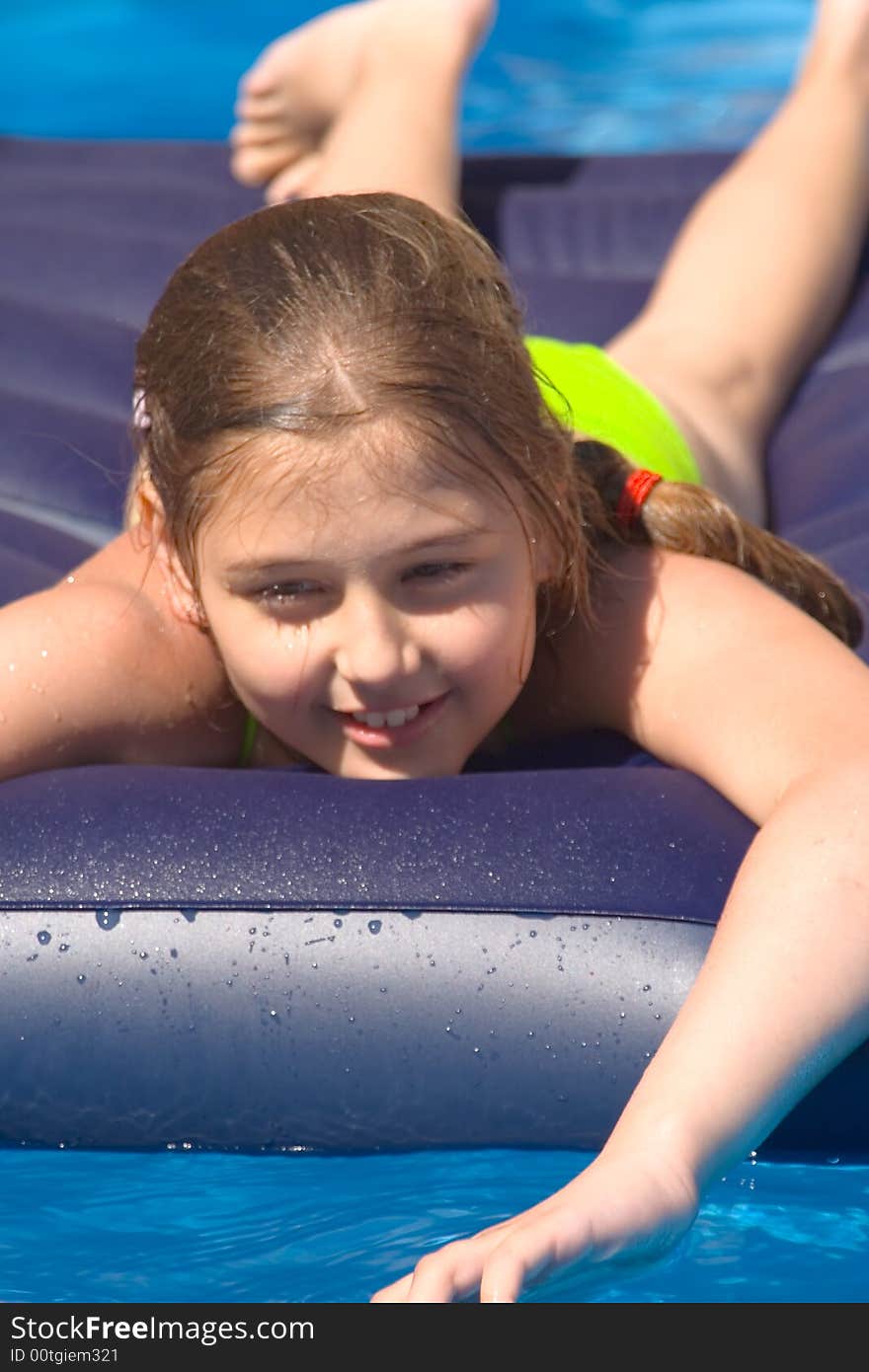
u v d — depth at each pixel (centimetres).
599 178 828
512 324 406
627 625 417
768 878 335
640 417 576
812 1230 312
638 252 773
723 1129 304
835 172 715
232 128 1284
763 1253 303
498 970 347
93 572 442
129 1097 354
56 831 371
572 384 570
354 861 360
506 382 380
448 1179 339
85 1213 325
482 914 353
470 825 365
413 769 397
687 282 686
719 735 384
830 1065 328
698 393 636
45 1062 354
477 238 419
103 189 837
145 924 357
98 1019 353
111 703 416
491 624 378
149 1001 352
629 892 353
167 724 429
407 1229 314
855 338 700
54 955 356
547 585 405
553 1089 344
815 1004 319
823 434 648
